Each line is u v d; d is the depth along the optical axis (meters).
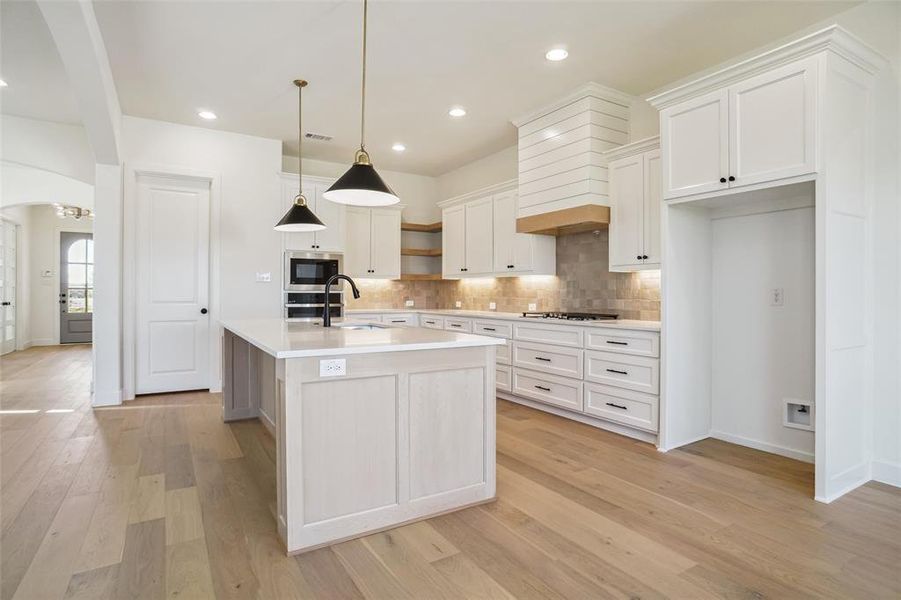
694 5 2.91
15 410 4.41
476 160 6.20
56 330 9.66
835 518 2.34
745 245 3.41
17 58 3.56
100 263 4.57
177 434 3.71
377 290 6.61
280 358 2.02
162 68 3.74
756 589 1.78
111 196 4.59
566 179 4.23
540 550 2.06
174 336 5.06
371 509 2.22
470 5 2.92
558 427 3.93
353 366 2.17
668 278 3.33
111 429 3.83
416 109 4.52
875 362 2.82
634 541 2.13
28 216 9.23
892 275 2.76
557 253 5.02
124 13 2.99
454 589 1.79
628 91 4.13
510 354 4.71
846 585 1.81
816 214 2.52
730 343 3.51
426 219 7.00
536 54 3.51
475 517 2.38
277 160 5.41
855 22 2.93
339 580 1.85
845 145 2.61
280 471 2.14
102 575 1.86
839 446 2.60
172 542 2.11
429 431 2.38
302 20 3.08
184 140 4.97
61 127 4.84
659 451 3.34
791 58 2.61
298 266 5.45
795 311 3.16
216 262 5.14
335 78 3.90
